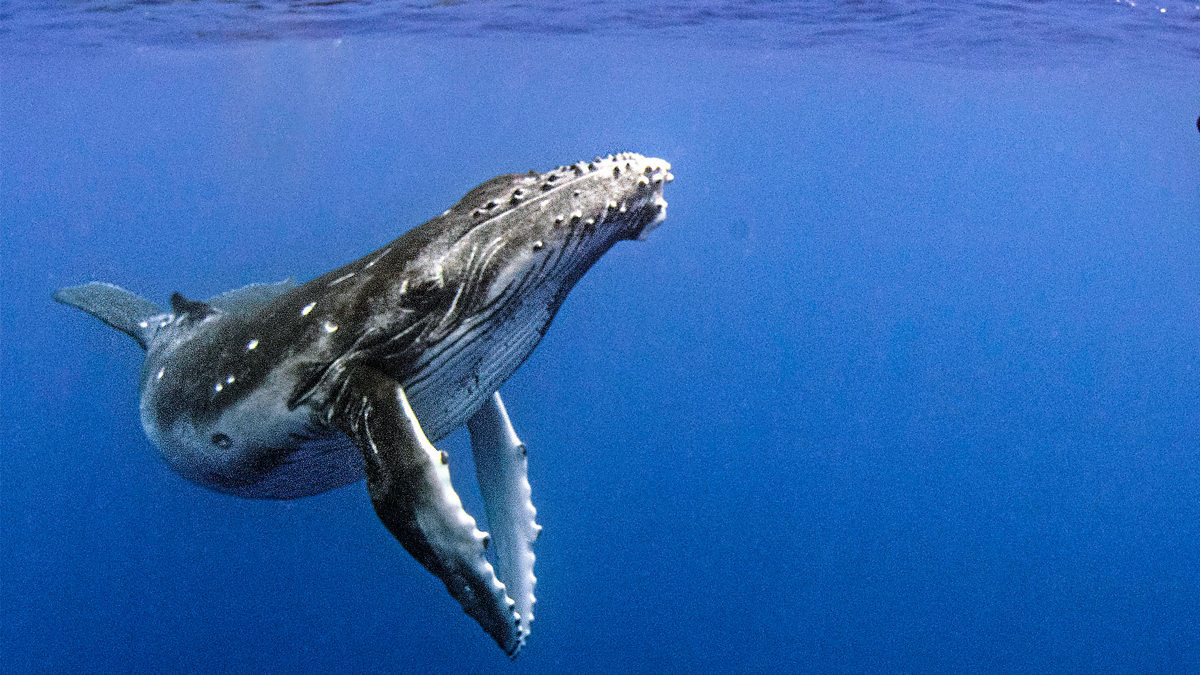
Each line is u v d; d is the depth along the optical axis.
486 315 5.14
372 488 4.56
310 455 5.67
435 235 5.18
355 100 41.97
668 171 5.45
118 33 19.92
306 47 24.81
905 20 17.50
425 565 4.53
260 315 5.92
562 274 5.27
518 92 39.53
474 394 5.62
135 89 33.12
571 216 5.03
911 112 37.66
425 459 4.49
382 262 5.26
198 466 6.33
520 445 6.41
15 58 24.23
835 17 17.64
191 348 6.54
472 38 23.55
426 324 5.05
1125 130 35.69
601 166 5.25
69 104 36.09
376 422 4.71
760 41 21.66
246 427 5.58
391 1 17.47
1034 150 47.56
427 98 41.97
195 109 40.44
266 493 6.49
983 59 21.86
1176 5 14.32
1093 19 15.93
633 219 5.32
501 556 6.26
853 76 28.11
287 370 5.23
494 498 6.36
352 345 5.06
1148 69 21.19
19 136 45.28
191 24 18.95
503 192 5.29
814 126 46.03
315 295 5.47
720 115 44.44
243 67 28.61
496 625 4.75
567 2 17.69
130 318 7.71
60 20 18.16
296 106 42.16
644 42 23.48
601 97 40.44
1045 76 24.34
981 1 15.31
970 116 37.00
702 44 23.08
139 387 7.19
